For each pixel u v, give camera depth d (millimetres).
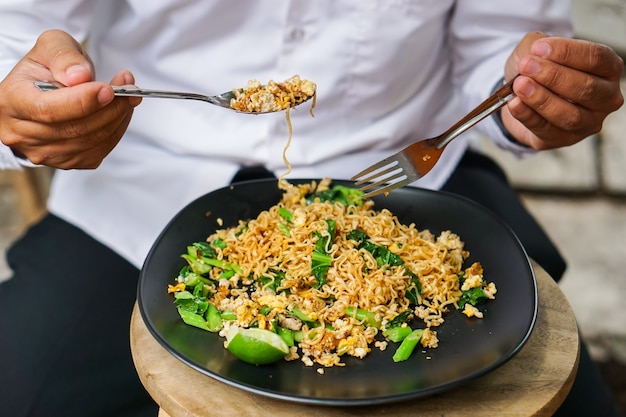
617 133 1575
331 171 852
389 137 861
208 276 696
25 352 797
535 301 638
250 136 834
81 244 858
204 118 843
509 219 860
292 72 821
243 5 799
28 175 1306
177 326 630
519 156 854
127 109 645
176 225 721
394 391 571
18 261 860
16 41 801
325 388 577
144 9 812
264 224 718
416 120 877
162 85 852
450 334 638
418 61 845
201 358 601
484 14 866
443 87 917
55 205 874
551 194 1474
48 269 843
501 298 667
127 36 843
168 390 593
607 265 1328
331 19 804
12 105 640
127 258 847
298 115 834
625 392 1114
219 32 818
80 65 632
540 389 600
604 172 1502
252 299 664
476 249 722
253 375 590
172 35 820
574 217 1428
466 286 672
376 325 645
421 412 580
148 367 611
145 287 647
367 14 799
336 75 822
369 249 700
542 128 696
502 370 615
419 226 757
